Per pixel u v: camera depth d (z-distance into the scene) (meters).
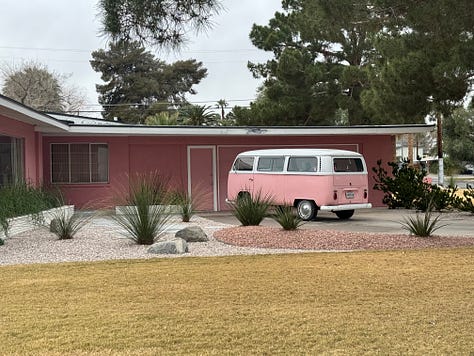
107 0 6.36
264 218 15.52
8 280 8.44
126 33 6.46
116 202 19.92
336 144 22.92
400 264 9.44
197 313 6.54
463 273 8.68
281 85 32.78
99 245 11.89
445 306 6.77
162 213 12.93
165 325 6.07
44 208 16.25
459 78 15.36
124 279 8.44
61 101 63.38
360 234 12.36
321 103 31.73
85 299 7.25
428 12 10.34
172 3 6.47
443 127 55.03
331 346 5.36
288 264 9.54
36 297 7.37
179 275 8.69
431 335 5.68
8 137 16.27
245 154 18.36
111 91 66.56
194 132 20.47
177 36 6.57
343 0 10.29
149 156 21.92
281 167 17.44
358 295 7.35
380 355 5.10
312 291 7.58
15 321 6.26
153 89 66.12
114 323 6.16
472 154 54.59
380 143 23.17
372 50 31.06
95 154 21.41
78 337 5.68
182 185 22.11
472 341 5.48
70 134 20.86
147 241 11.99
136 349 5.31
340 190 16.81
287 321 6.19
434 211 19.97
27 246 11.87
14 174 16.81
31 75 60.81
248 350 5.26
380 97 17.94
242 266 9.41
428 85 15.90
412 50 15.53
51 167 21.09
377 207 22.67
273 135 22.41
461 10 10.27
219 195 22.39
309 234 12.23
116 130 19.88
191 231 12.50
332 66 32.25
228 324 6.09
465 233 13.75
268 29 33.94
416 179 21.23
